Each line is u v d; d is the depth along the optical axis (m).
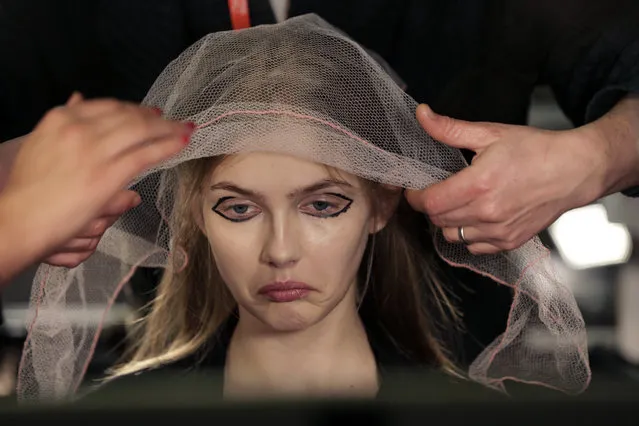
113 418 0.55
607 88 1.46
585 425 0.55
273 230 1.20
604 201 1.96
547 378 1.39
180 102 1.25
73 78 1.67
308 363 1.31
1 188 1.34
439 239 1.43
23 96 1.69
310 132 1.15
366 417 0.54
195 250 1.43
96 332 1.43
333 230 1.21
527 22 1.57
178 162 1.20
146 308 1.62
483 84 1.63
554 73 1.64
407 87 1.58
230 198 1.21
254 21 1.54
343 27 1.59
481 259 1.41
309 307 1.24
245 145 1.15
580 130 1.32
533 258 1.36
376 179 1.21
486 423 0.55
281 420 0.54
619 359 1.72
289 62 1.23
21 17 1.60
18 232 1.04
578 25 1.55
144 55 1.61
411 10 1.58
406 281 1.52
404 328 1.51
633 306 1.85
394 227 1.49
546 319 1.37
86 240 1.19
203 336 1.46
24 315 1.97
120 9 1.58
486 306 1.66
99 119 1.09
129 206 1.17
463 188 1.24
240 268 1.23
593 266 1.97
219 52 1.26
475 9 1.58
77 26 1.62
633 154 1.36
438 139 1.26
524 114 1.69
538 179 1.26
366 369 1.35
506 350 1.41
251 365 1.32
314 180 1.18
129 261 1.41
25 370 1.40
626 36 1.52
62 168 1.05
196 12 1.56
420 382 0.72
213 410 0.54
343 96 1.21
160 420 0.54
